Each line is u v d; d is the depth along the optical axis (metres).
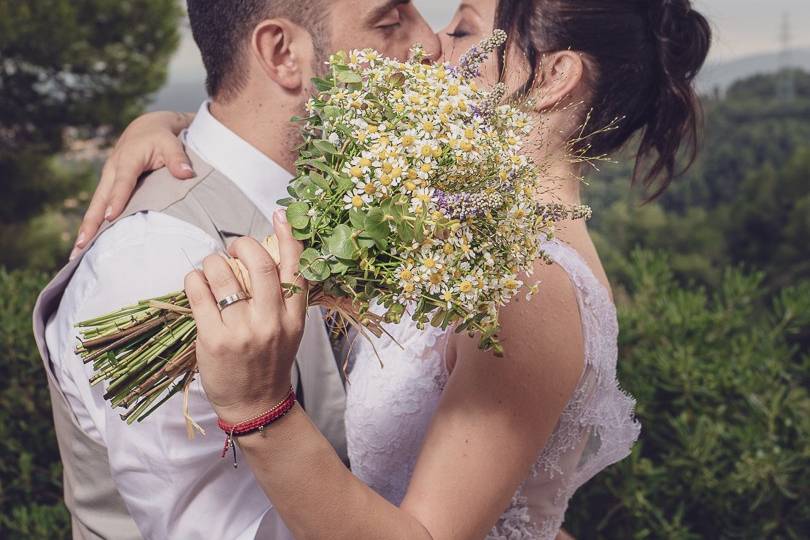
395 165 1.09
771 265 41.69
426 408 1.44
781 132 62.09
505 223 1.12
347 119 1.15
